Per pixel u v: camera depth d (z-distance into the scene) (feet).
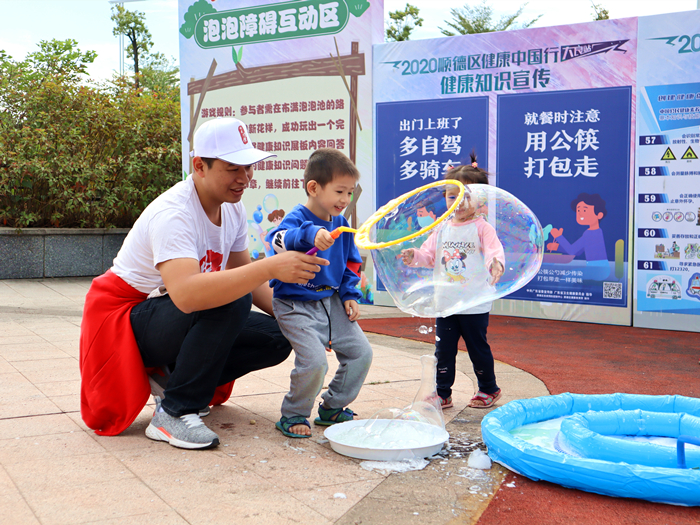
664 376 11.33
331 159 7.69
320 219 7.94
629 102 16.38
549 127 17.31
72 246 23.26
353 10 19.24
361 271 19.72
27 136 23.71
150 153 25.14
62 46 27.30
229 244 8.01
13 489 5.73
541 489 6.15
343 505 5.61
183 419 7.09
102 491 5.73
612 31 16.40
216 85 21.59
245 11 20.83
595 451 6.66
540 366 12.07
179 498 5.64
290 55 20.29
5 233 22.12
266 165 20.97
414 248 7.29
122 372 7.17
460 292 7.30
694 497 5.65
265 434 7.60
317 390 7.52
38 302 17.92
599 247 16.97
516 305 18.07
